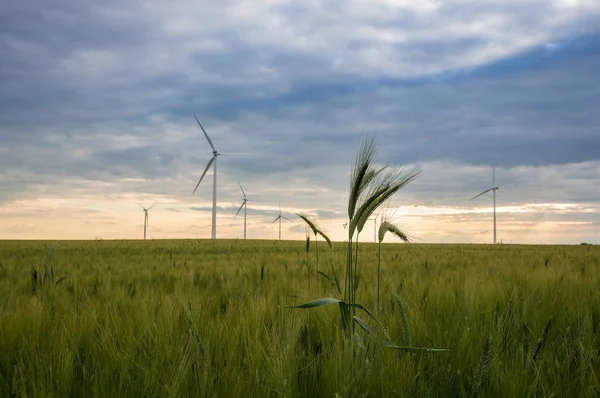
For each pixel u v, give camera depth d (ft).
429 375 10.06
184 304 14.15
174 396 8.27
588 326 13.42
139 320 13.53
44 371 9.73
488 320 13.73
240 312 14.84
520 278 28.02
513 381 9.11
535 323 13.84
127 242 141.79
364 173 11.34
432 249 103.55
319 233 16.51
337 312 14.71
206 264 45.32
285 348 10.00
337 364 9.43
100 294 22.79
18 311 14.71
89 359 10.83
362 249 89.35
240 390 8.49
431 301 16.40
